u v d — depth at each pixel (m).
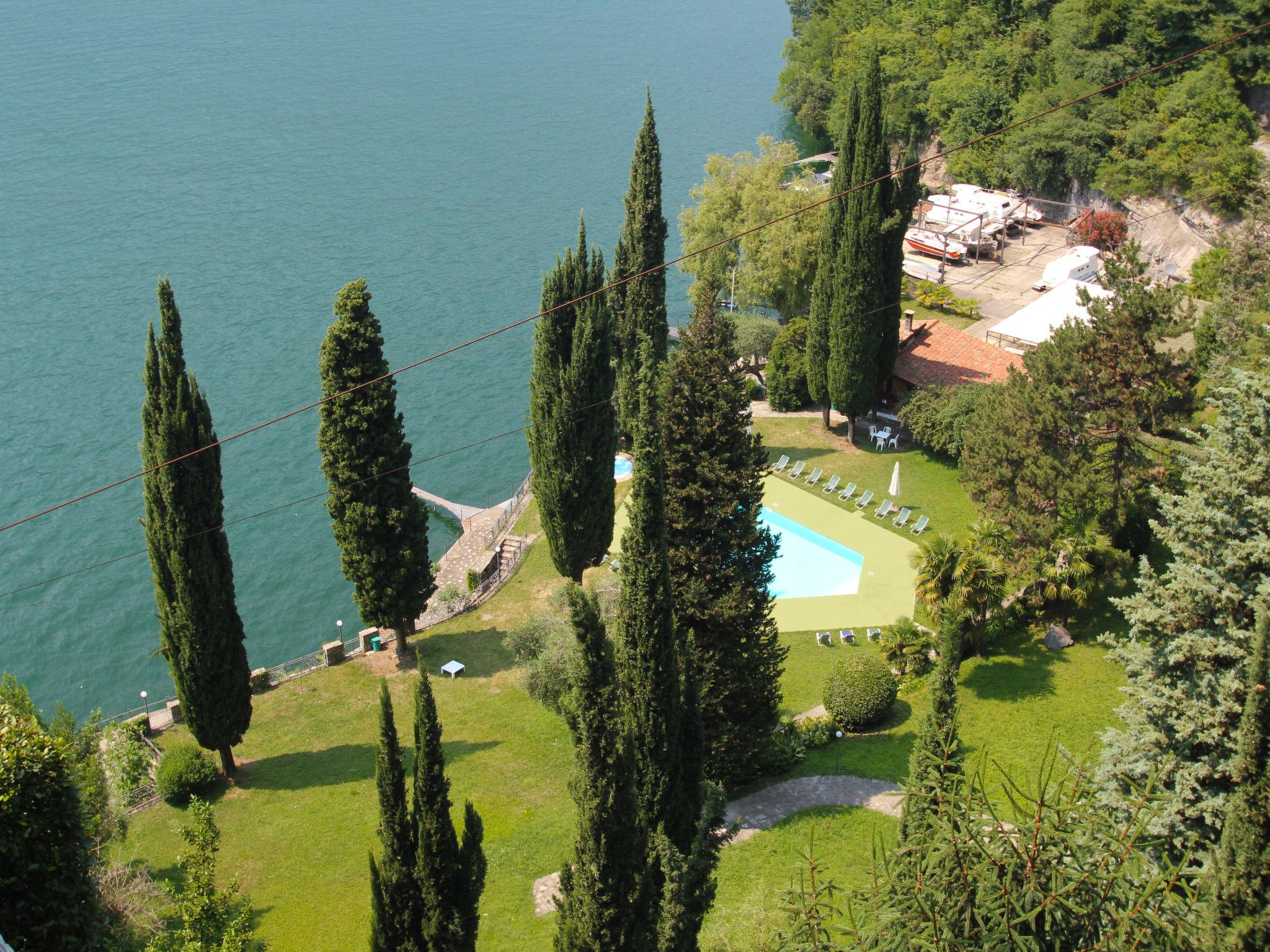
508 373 90.81
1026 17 125.19
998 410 48.94
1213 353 56.28
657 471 29.19
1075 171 105.62
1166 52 106.56
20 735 19.69
